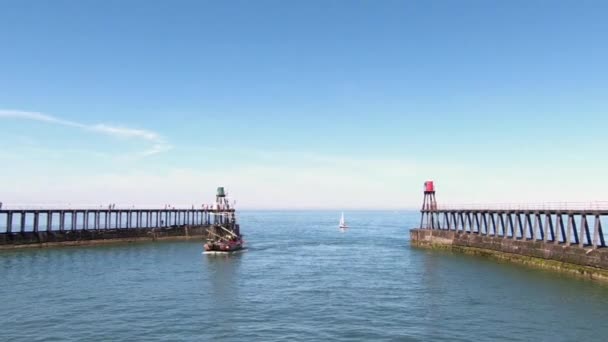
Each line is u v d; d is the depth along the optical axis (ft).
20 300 151.84
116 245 344.28
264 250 324.60
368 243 385.09
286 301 154.92
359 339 114.93
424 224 403.75
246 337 116.16
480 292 168.66
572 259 199.31
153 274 208.95
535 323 127.75
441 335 117.91
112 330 120.67
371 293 167.94
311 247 348.38
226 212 414.41
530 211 239.30
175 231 414.41
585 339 114.93
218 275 208.54
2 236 285.02
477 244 289.33
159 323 127.54
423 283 187.83
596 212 187.11
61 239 319.06
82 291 167.53
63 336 115.55
